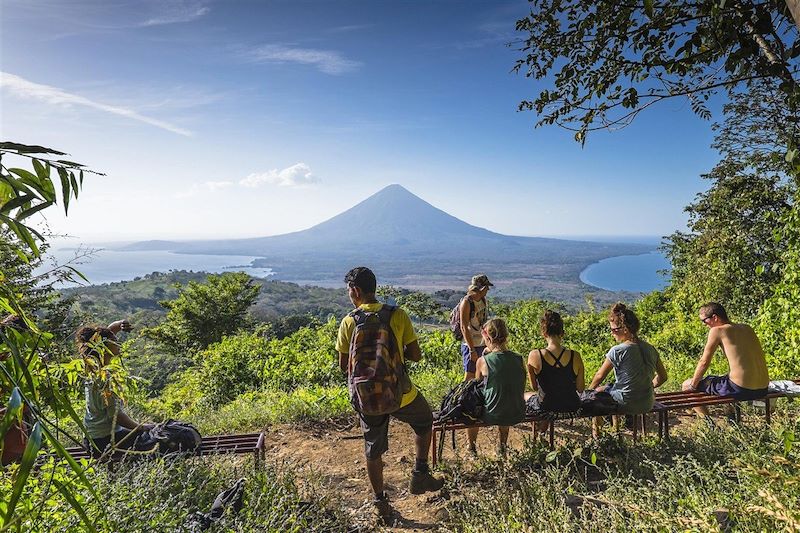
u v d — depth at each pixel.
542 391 4.18
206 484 3.26
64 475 2.10
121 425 3.43
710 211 17.14
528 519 3.05
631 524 2.61
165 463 3.25
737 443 3.89
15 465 1.87
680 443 4.11
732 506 2.47
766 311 7.45
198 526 2.49
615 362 4.23
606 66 4.22
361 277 3.50
